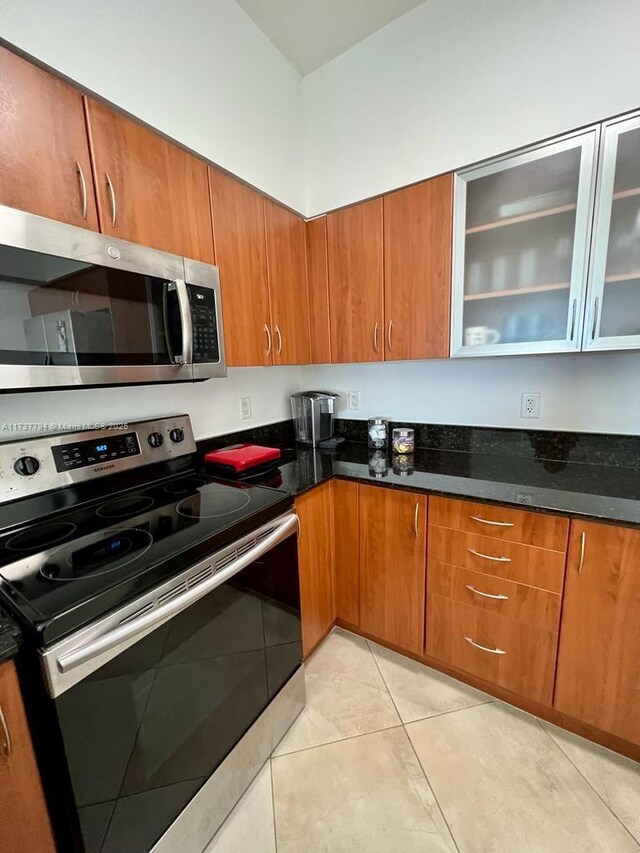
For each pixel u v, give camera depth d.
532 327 1.43
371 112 1.65
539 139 1.30
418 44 1.50
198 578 0.96
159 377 1.16
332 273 1.81
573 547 1.19
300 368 2.35
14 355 0.85
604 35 1.18
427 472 1.62
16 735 0.69
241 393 1.95
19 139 0.86
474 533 1.37
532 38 1.29
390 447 2.11
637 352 1.42
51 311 0.90
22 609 0.72
